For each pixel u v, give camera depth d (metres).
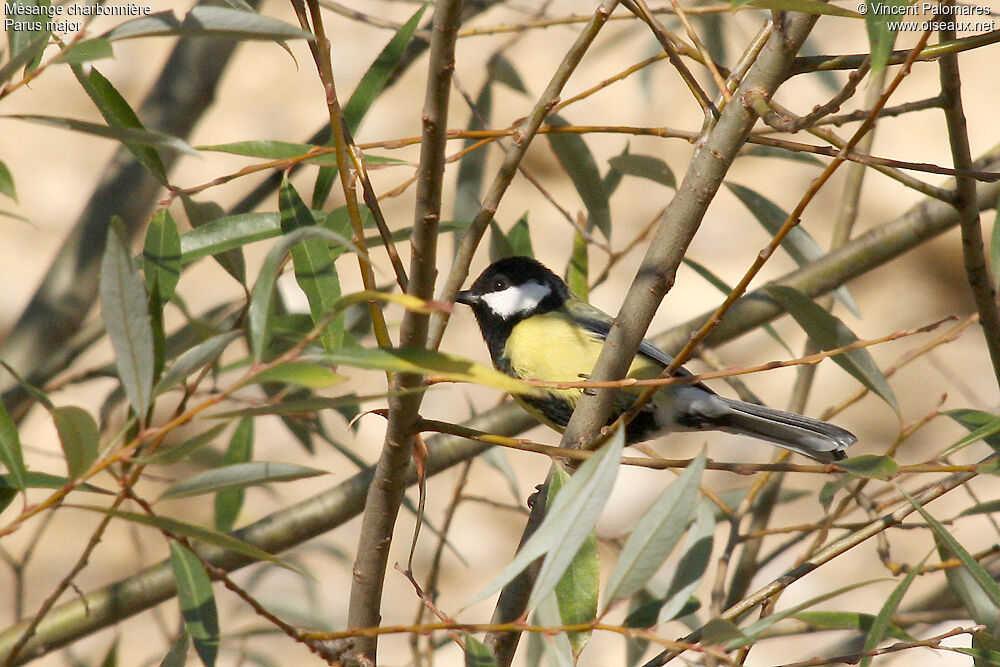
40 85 16.20
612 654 9.89
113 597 6.04
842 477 3.86
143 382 3.01
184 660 4.10
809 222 13.90
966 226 4.86
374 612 4.25
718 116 4.24
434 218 3.59
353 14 6.94
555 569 3.13
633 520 11.33
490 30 6.12
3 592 10.56
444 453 6.62
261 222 4.66
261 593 7.52
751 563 6.73
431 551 11.34
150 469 11.27
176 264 4.10
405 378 3.77
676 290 13.37
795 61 4.10
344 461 11.97
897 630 4.11
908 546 11.23
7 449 3.21
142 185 7.63
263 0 6.70
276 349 4.64
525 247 7.00
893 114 4.48
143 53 15.89
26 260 13.98
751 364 12.80
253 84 15.79
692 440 12.27
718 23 8.22
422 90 15.34
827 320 5.01
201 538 3.18
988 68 15.17
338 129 3.77
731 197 14.58
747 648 4.32
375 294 2.79
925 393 12.62
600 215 6.59
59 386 6.44
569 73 4.02
